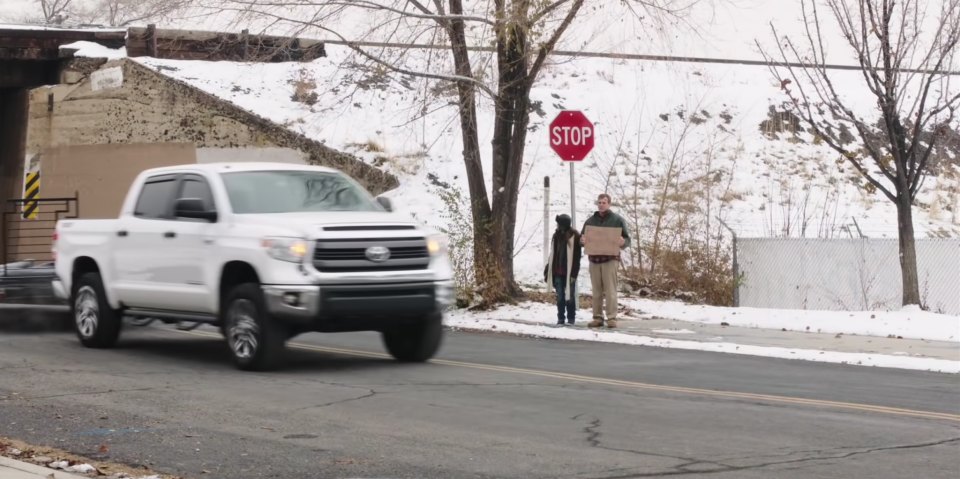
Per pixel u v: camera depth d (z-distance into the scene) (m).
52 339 16.17
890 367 13.82
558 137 19.78
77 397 10.76
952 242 21.94
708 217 24.30
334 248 12.20
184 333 17.33
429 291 12.66
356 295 12.19
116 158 32.53
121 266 14.32
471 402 10.48
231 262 12.67
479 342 16.61
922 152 34.53
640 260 23.86
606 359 14.35
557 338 17.33
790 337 16.92
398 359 13.88
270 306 12.17
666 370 13.22
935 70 19.66
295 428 9.13
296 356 14.28
